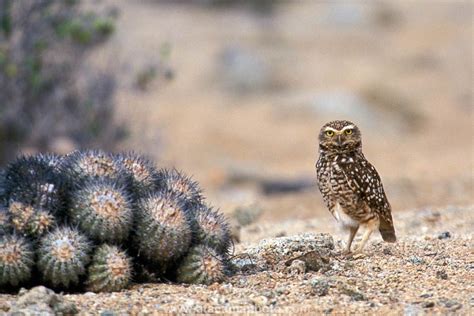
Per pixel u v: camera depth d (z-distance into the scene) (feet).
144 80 200.13
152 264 84.69
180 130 317.01
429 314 75.41
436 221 133.49
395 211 159.94
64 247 78.54
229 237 90.68
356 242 113.91
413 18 536.42
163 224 81.97
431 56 452.35
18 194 82.02
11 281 78.43
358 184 99.19
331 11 532.32
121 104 212.23
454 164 255.29
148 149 203.51
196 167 257.96
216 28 496.64
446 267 93.81
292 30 504.43
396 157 280.31
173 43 448.24
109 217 80.12
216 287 83.46
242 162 273.54
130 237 83.30
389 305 78.07
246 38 476.95
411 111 351.46
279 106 358.43
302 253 98.58
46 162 86.33
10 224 79.97
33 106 191.31
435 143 312.91
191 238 85.51
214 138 310.65
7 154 187.32
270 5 551.59
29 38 179.32
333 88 382.63
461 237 115.85
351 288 81.61
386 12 531.09
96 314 74.38
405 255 101.60
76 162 84.58
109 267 80.38
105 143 194.49
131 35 323.78
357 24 514.27
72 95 196.44
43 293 73.87
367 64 436.35
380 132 331.16
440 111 369.71
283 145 308.19
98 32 188.55
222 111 354.95
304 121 340.18
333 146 99.76
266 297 80.23
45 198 81.30
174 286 83.92
